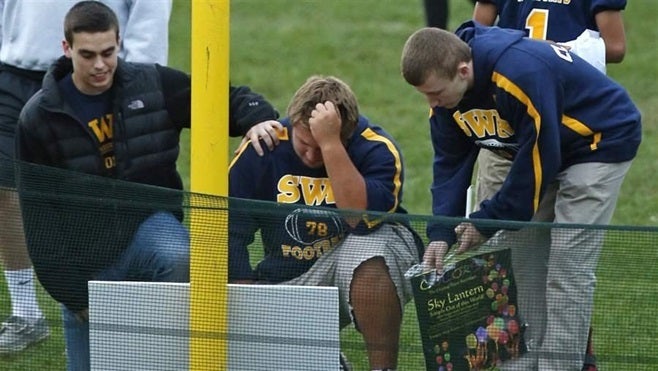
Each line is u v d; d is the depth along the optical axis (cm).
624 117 2034
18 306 1862
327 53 5328
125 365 1770
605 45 2303
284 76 5025
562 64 1994
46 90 1994
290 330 1747
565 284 1791
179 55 5278
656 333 1791
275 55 5294
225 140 1733
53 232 1817
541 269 1794
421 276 1795
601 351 1805
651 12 5922
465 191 2114
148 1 2339
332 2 6119
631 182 3675
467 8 5819
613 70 5128
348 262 1786
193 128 1731
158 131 2041
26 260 1856
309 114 1895
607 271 1788
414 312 1798
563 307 1795
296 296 1741
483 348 1806
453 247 1791
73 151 2014
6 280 1870
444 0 3128
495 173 2334
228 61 1723
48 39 2352
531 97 1927
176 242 1791
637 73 5094
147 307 1756
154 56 2347
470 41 1998
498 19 2448
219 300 1739
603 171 2033
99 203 1806
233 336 1750
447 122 2070
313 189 1953
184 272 1789
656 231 1773
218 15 1689
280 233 1769
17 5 2361
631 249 1780
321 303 1741
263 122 1989
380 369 1805
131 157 2023
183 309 1753
